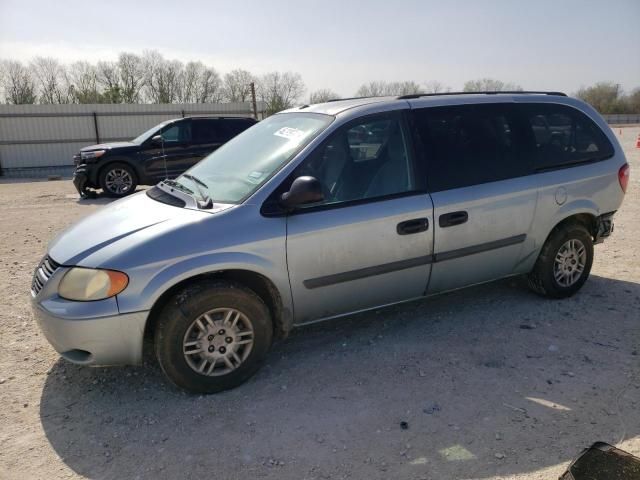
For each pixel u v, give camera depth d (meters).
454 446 2.69
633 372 3.38
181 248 3.06
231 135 12.19
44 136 21.89
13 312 4.59
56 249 3.35
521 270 4.36
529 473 2.48
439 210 3.72
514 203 4.04
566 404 3.04
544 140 4.29
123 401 3.21
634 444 2.67
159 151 11.69
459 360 3.59
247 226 3.20
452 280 3.98
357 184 3.55
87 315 2.94
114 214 3.61
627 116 71.00
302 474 2.53
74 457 2.70
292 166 3.40
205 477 2.53
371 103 3.80
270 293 3.40
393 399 3.13
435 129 3.86
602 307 4.44
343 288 3.54
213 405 3.14
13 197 12.38
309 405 3.10
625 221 7.70
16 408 3.14
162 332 3.08
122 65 44.69
